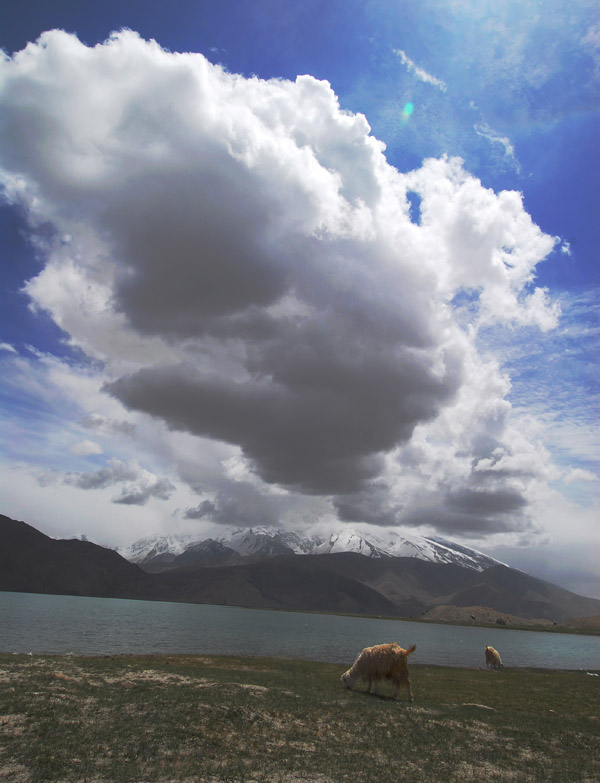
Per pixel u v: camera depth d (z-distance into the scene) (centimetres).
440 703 2986
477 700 3266
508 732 2278
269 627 15825
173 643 7750
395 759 1786
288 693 2756
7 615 11131
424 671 5328
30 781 1348
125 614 16500
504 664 7931
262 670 4406
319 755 1758
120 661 3959
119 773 1442
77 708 2016
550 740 2200
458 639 16075
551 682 4875
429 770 1698
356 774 1606
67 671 2914
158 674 3141
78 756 1540
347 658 7069
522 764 1831
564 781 1677
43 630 8125
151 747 1661
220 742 1781
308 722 2162
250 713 2167
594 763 1902
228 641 8975
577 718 2822
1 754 1502
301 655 7119
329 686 3338
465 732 2225
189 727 1895
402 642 12250
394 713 2477
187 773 1481
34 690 2248
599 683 5109
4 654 3753
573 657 10856
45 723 1797
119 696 2281
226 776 1490
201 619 17875
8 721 1784
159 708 2112
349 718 2292
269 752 1738
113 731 1777
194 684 2819
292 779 1519
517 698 3497
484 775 1689
